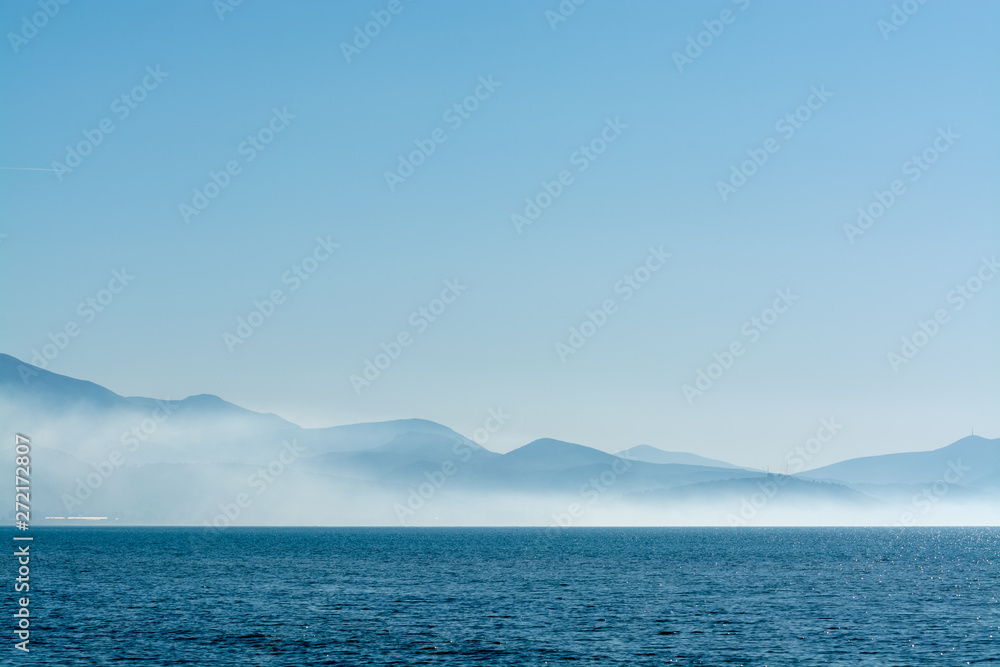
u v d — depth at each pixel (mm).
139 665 66188
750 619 89438
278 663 67062
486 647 73188
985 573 156750
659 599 107375
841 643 75750
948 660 69375
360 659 68562
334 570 155000
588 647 73438
